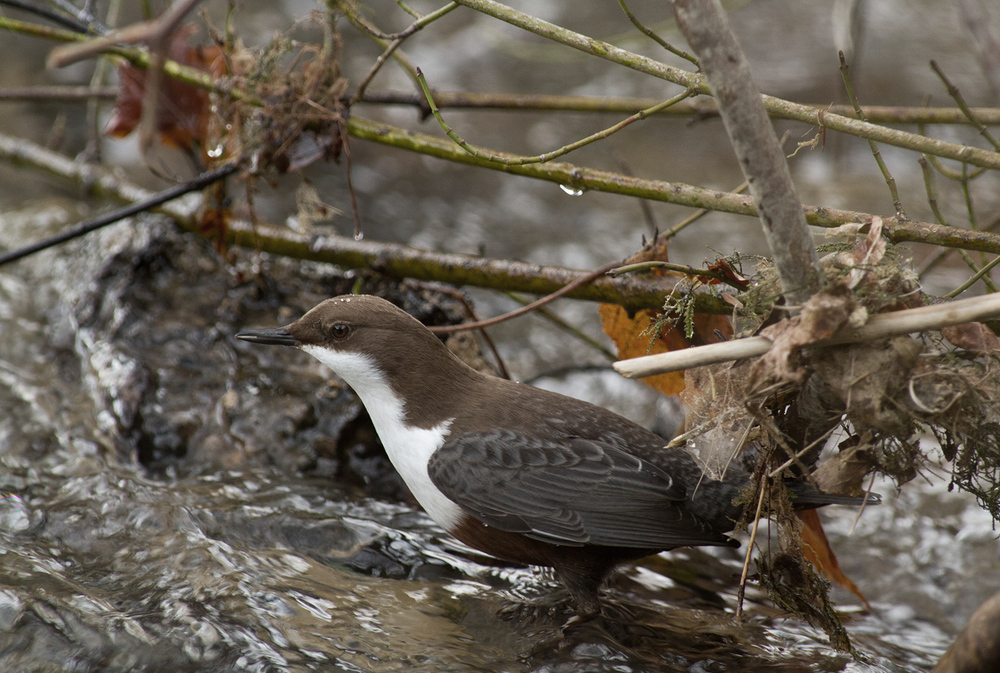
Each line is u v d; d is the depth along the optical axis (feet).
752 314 15.31
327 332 18.86
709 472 16.01
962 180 21.21
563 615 18.01
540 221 39.52
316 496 21.38
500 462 18.01
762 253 36.01
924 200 39.75
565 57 45.16
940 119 21.74
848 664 17.16
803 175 42.83
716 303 19.48
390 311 18.98
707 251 36.45
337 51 22.75
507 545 18.48
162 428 22.79
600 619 18.01
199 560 17.89
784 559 15.97
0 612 15.53
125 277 26.30
